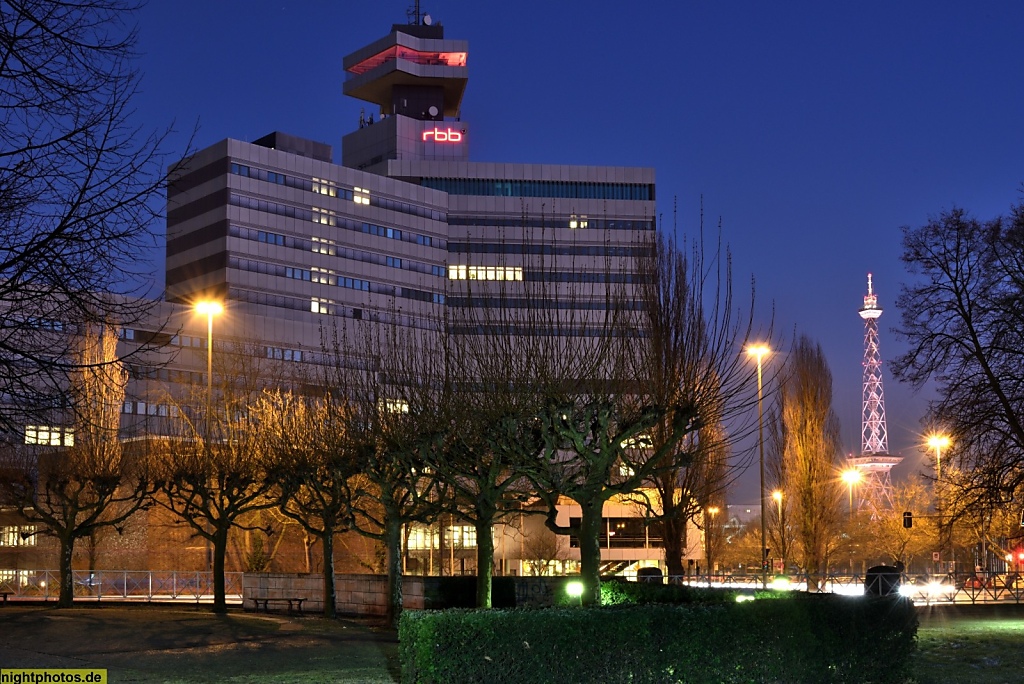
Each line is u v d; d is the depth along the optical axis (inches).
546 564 3599.9
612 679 646.5
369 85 6333.7
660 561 4311.0
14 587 1932.8
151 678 775.7
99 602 1760.6
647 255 1053.8
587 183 5600.4
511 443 919.0
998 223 1460.4
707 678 676.1
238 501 1547.7
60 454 1641.2
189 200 4948.3
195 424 1953.7
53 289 496.1
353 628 1192.8
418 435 1092.5
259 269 4840.1
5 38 466.6
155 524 2758.4
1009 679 790.5
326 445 1391.5
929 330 1517.0
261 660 883.4
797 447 2598.4
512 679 624.7
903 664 767.7
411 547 3481.8
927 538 3501.5
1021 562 2406.5
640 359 925.2
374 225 5275.6
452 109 6678.2
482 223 5561.0
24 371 505.7
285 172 4985.2
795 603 725.9
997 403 1432.1
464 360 991.0
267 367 2910.9
